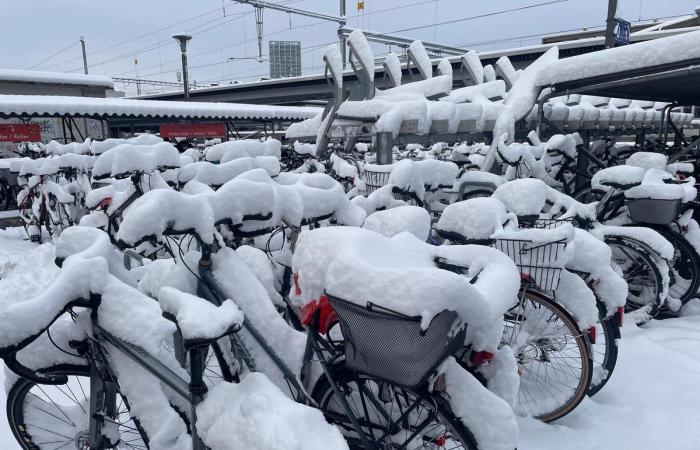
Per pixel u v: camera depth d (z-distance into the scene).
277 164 3.14
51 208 5.91
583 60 4.14
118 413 1.92
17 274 1.72
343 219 2.37
